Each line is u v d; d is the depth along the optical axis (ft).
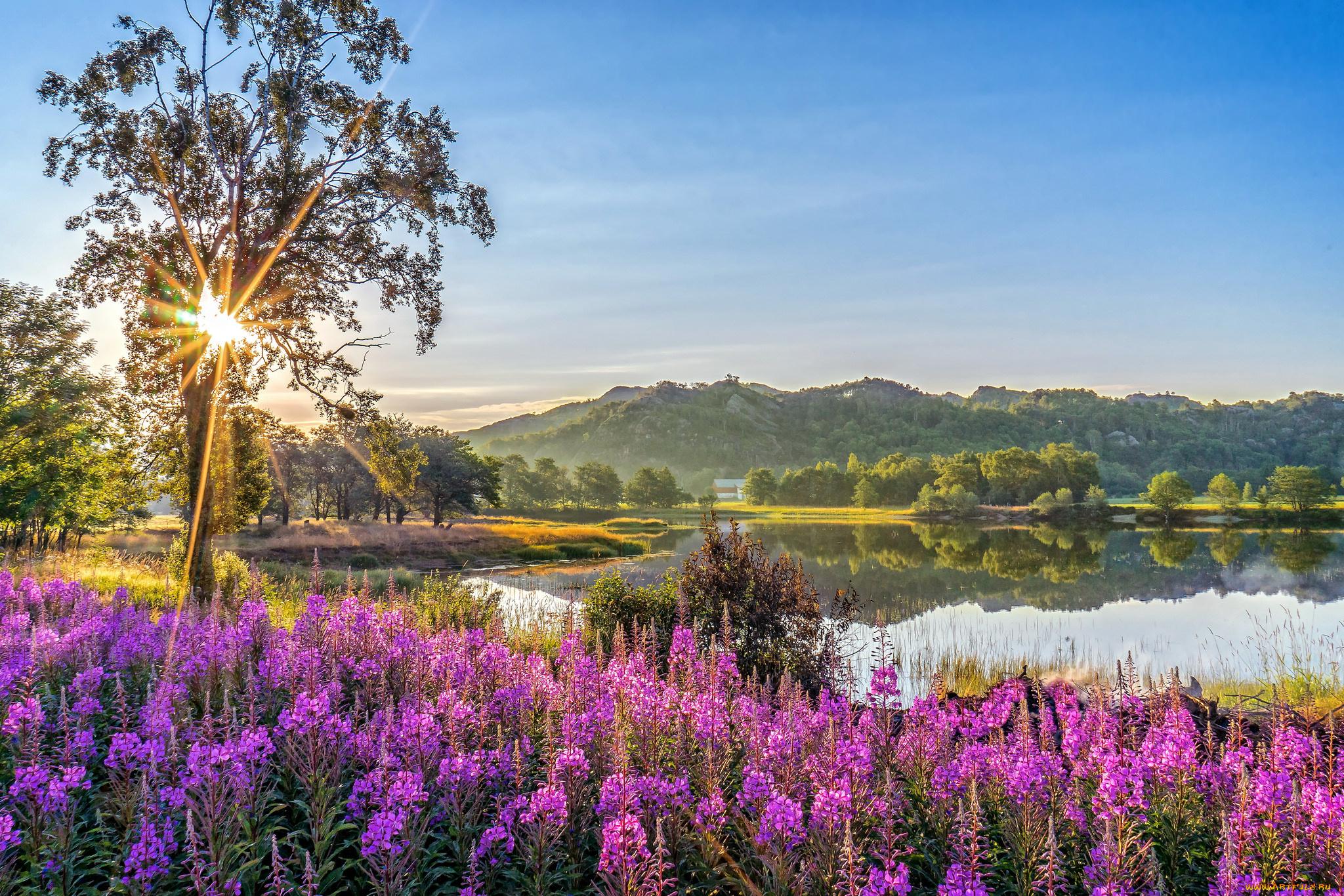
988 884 15.29
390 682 25.31
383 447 82.33
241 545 152.35
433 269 78.13
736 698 24.00
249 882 14.58
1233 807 16.10
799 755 18.47
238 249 67.15
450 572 141.90
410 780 14.80
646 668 24.02
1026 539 283.18
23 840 15.46
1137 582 132.67
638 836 13.78
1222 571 155.02
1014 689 23.98
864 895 13.01
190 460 65.26
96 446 98.27
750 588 42.22
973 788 14.37
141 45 65.21
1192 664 55.83
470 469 279.08
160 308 65.05
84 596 38.34
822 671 38.09
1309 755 17.15
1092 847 15.17
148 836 14.06
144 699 24.13
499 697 21.71
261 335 73.36
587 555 182.39
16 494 91.71
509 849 15.33
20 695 23.04
